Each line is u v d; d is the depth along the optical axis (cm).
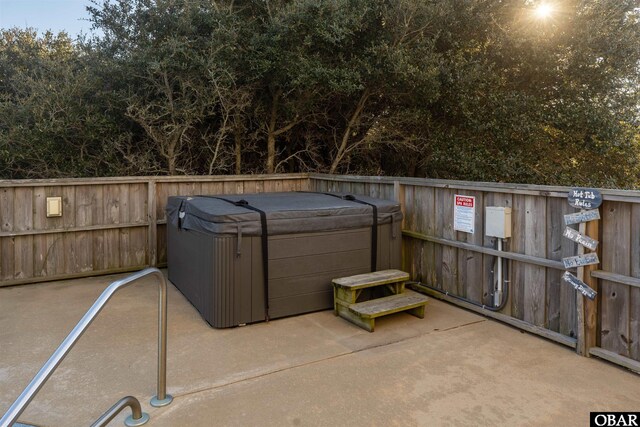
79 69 694
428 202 441
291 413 226
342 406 233
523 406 232
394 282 388
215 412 227
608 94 769
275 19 624
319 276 388
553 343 318
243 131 757
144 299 425
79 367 280
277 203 409
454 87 715
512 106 733
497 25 739
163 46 621
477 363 285
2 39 923
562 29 744
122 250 527
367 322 344
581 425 215
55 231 484
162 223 550
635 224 268
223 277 345
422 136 820
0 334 335
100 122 656
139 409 219
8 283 465
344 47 689
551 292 324
